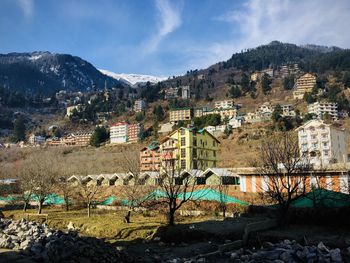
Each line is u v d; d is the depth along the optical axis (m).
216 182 66.31
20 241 24.33
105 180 82.62
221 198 49.66
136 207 53.34
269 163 47.75
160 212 52.44
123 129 199.00
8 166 130.38
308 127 110.56
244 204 49.84
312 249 23.88
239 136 155.12
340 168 49.41
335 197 39.34
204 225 40.03
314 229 34.12
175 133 100.44
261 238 31.45
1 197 79.88
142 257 28.05
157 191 56.12
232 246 30.27
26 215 56.78
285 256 23.06
